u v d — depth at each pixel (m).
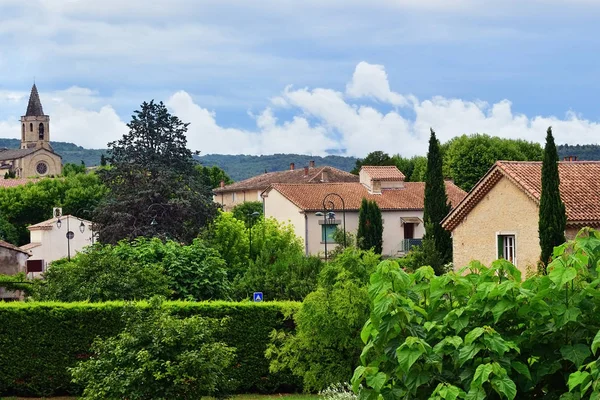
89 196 115.62
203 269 36.41
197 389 19.75
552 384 8.46
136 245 38.28
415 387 8.14
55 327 29.06
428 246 44.12
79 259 33.84
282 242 66.31
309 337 22.44
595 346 7.61
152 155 78.94
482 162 97.69
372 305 8.70
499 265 8.77
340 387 22.02
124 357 19.39
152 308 20.50
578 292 8.33
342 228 77.38
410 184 82.62
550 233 34.41
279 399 27.89
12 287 50.88
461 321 8.30
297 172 119.00
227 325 29.58
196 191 76.00
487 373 7.72
